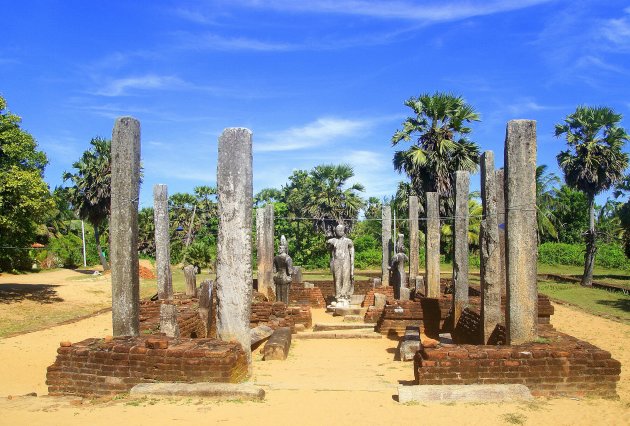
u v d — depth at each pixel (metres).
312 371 10.91
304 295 24.47
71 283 28.39
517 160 9.11
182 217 52.28
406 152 27.11
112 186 9.77
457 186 14.84
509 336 9.08
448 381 8.09
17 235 22.75
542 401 7.60
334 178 40.19
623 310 20.12
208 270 42.38
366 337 16.55
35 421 6.51
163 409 7.09
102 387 8.24
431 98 26.98
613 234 37.56
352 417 6.88
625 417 6.90
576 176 30.78
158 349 8.26
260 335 14.32
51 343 14.45
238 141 9.80
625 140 30.34
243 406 7.28
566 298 23.97
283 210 45.22
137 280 9.92
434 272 18.09
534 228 9.09
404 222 39.62
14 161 21.66
